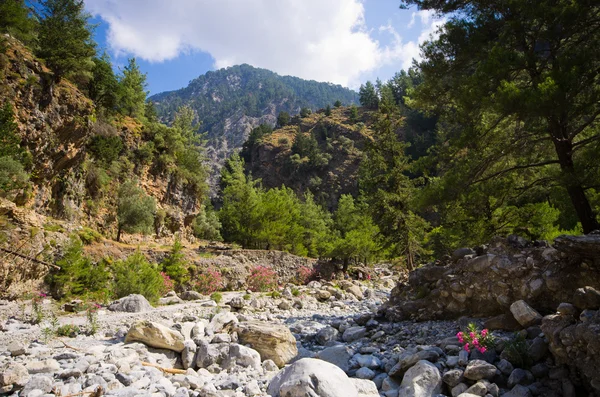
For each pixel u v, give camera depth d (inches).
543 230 656.4
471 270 384.5
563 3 440.8
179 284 819.4
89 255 743.1
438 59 565.0
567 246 279.4
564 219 729.0
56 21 905.5
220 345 275.4
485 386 195.0
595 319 197.8
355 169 4212.6
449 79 574.9
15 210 659.4
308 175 4362.7
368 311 608.4
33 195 789.2
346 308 642.2
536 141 498.3
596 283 282.7
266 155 4854.8
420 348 271.7
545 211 658.2
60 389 188.4
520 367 221.1
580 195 460.1
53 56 847.7
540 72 458.6
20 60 771.4
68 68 886.4
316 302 696.4
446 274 419.5
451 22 552.4
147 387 204.1
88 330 370.0
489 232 682.2
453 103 583.2
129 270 650.8
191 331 333.7
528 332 259.9
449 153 553.0
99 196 1072.2
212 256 1005.2
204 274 877.2
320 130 5000.0
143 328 290.2
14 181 690.2
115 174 1152.8
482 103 441.4
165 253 903.1
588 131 530.6
